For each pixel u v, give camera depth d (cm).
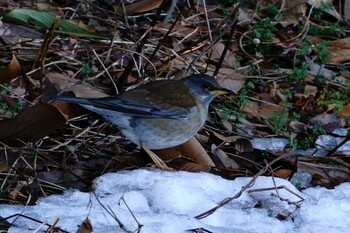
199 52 1272
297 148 1092
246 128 1126
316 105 1200
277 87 1245
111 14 1336
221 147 1062
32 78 1142
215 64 1258
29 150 962
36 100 1077
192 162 1001
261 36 1345
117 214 841
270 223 860
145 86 973
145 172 938
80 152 998
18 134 947
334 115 1169
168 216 843
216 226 845
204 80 988
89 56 1214
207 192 914
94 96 1080
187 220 838
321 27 1403
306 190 943
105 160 991
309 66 1300
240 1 1280
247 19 1369
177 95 961
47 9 1311
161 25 1313
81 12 1328
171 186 897
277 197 904
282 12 1405
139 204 877
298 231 851
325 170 1027
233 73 1229
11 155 955
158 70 1203
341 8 1466
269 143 1092
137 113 935
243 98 1162
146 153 1004
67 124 1030
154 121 944
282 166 1035
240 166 1023
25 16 1215
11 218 827
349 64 1336
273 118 1145
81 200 880
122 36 1279
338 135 1125
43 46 1134
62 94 1014
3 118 1028
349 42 1375
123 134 977
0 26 1227
